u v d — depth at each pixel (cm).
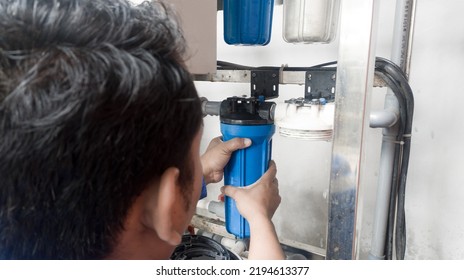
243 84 107
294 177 110
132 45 27
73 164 25
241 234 56
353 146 34
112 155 26
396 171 61
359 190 35
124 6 29
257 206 50
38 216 28
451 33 78
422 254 95
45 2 26
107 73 24
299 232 114
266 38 64
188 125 30
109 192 27
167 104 27
